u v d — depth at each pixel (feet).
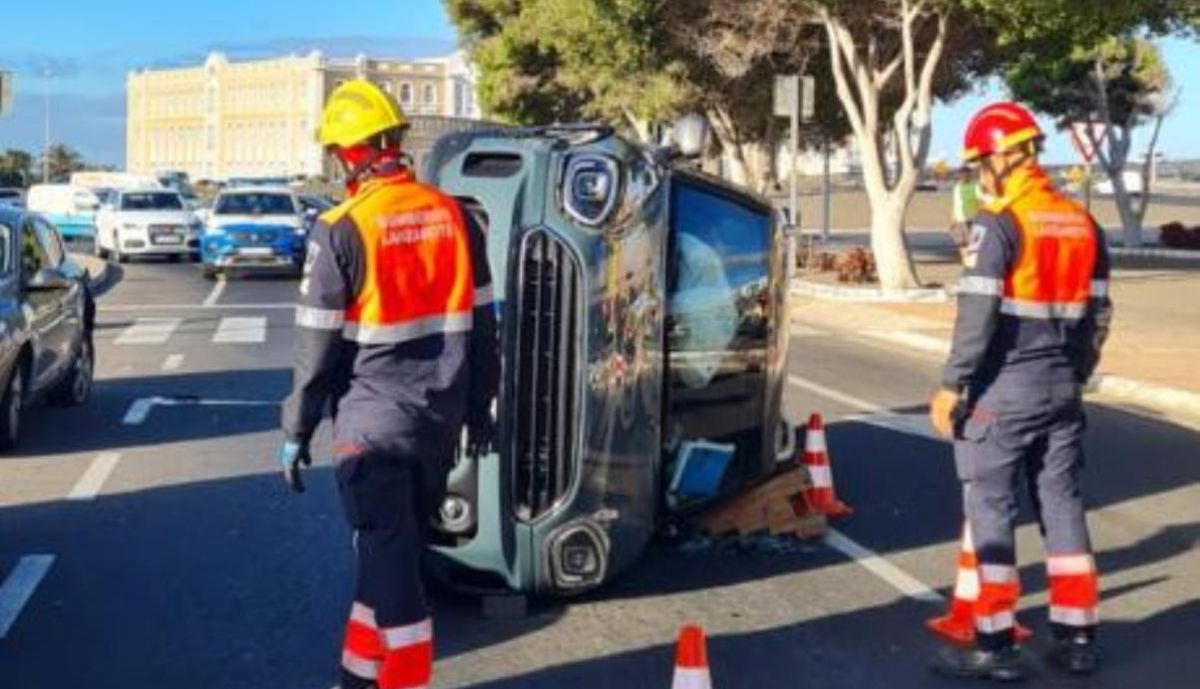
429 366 16.78
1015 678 19.58
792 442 28.50
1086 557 20.02
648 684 19.44
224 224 97.14
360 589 17.20
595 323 21.17
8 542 26.71
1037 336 19.45
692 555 25.99
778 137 124.77
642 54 94.79
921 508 29.96
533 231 20.94
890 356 57.93
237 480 32.14
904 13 77.66
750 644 21.13
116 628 21.68
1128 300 78.43
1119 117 133.69
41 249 39.81
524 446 21.22
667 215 23.07
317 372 16.33
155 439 37.35
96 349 57.31
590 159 21.13
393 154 16.99
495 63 129.90
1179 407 45.21
